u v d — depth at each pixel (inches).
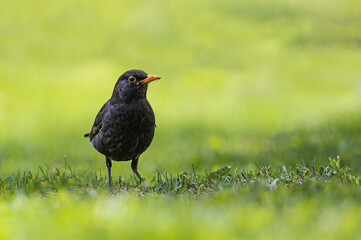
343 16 1031.0
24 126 739.4
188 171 415.8
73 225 182.1
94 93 1000.2
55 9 1555.1
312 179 250.1
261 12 1537.9
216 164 442.3
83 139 647.8
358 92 914.7
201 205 202.2
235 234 164.9
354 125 487.8
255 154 462.0
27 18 1504.7
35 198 244.4
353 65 1022.4
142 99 295.3
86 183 293.6
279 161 393.1
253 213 183.6
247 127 702.5
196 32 1450.5
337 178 250.8
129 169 463.8
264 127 697.6
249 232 165.8
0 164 506.6
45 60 1240.2
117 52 1322.6
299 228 168.9
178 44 1376.7
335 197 202.5
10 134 691.4
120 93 293.0
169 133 668.1
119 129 295.3
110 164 317.7
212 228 170.2
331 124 522.9
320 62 1063.6
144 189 265.9
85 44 1371.8
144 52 1326.3
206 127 708.0
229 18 1523.1
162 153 544.1
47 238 176.2
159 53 1318.9
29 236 180.9
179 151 542.3
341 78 994.1
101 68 1188.5
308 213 181.5
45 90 1016.9
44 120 784.3
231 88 1024.9
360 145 402.0
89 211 199.0
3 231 187.8
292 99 914.1
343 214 180.4
